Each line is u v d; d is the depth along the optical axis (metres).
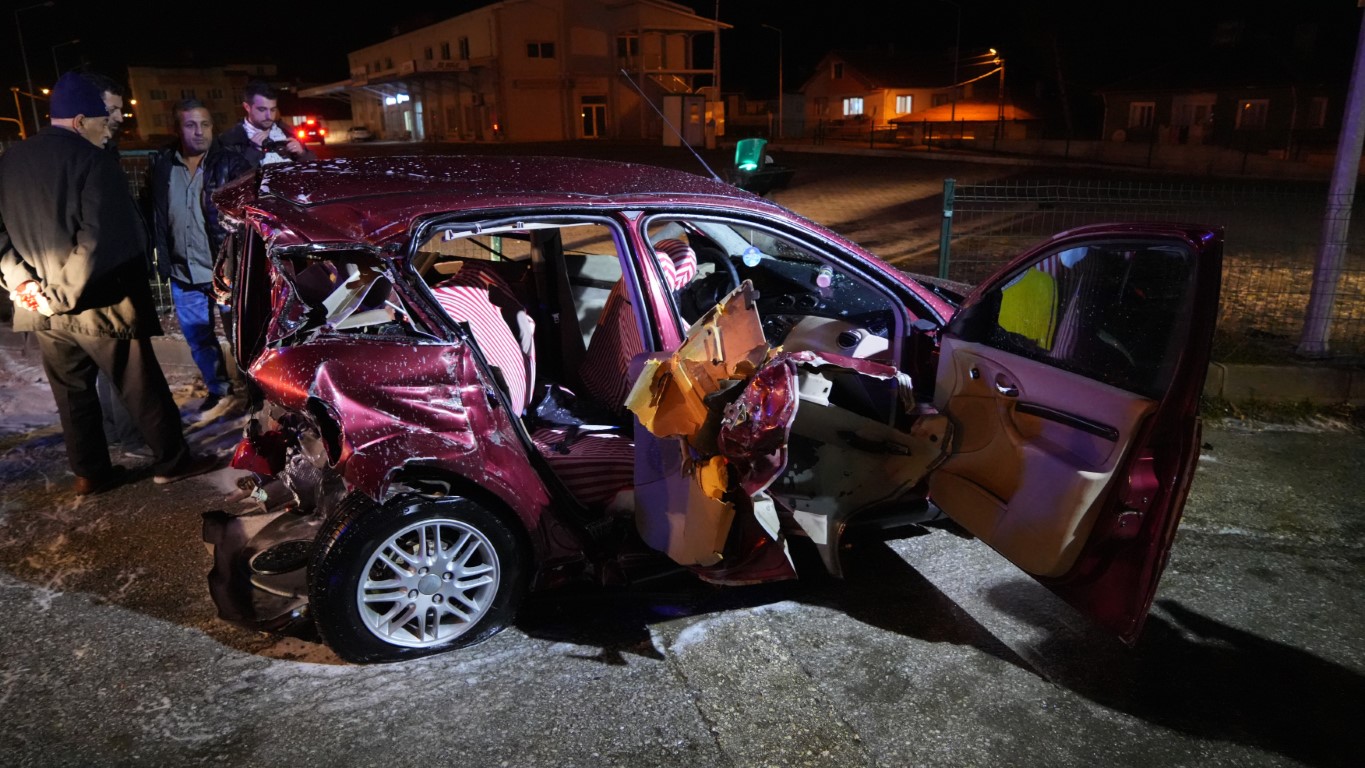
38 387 5.66
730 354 2.71
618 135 42.47
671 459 2.88
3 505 4.07
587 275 4.21
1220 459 4.64
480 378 2.82
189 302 5.15
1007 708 2.76
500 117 41.34
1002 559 3.63
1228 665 2.98
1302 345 5.88
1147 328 2.53
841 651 3.03
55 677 2.85
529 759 2.52
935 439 3.05
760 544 2.84
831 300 4.25
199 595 3.34
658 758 2.52
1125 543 2.57
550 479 3.00
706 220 3.25
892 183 18.97
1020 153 31.97
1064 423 2.67
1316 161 24.94
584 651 3.01
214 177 4.91
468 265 4.11
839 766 2.51
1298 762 2.55
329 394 2.58
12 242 3.69
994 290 3.10
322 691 2.79
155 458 4.25
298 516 3.28
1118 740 2.63
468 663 2.94
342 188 3.00
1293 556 3.68
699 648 3.03
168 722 2.65
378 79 47.78
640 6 40.66
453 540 3.00
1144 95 40.81
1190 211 14.02
